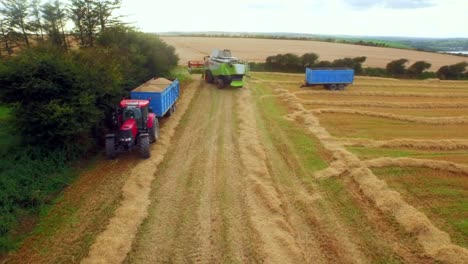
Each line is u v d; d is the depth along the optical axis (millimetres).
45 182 11289
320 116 21172
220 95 26359
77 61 14641
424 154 15078
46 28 32906
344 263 8141
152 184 11977
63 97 12602
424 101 26250
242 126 18531
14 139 13719
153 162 13602
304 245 8789
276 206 10414
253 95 26562
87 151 14188
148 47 27062
